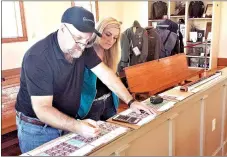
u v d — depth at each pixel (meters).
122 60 4.11
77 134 1.27
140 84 3.29
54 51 1.29
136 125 1.37
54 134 1.43
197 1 6.11
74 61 1.39
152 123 1.44
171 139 1.63
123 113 1.54
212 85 2.13
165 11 6.64
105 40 1.89
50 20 5.15
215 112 2.32
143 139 1.39
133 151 1.33
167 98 1.79
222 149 2.60
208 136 2.25
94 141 1.20
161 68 3.81
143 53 4.31
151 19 6.80
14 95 2.36
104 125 1.38
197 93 1.91
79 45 1.28
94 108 1.84
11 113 2.02
